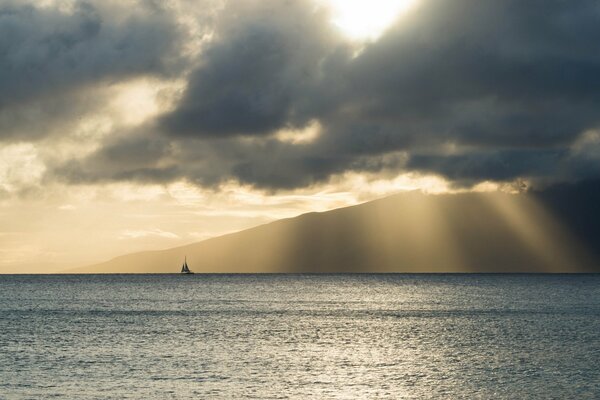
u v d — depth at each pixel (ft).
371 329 378.94
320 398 198.90
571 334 355.77
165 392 204.64
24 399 195.52
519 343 319.47
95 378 225.15
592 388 213.46
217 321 424.46
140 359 264.93
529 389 212.02
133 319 440.04
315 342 320.29
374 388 212.64
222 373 235.20
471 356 277.23
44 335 347.15
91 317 455.63
